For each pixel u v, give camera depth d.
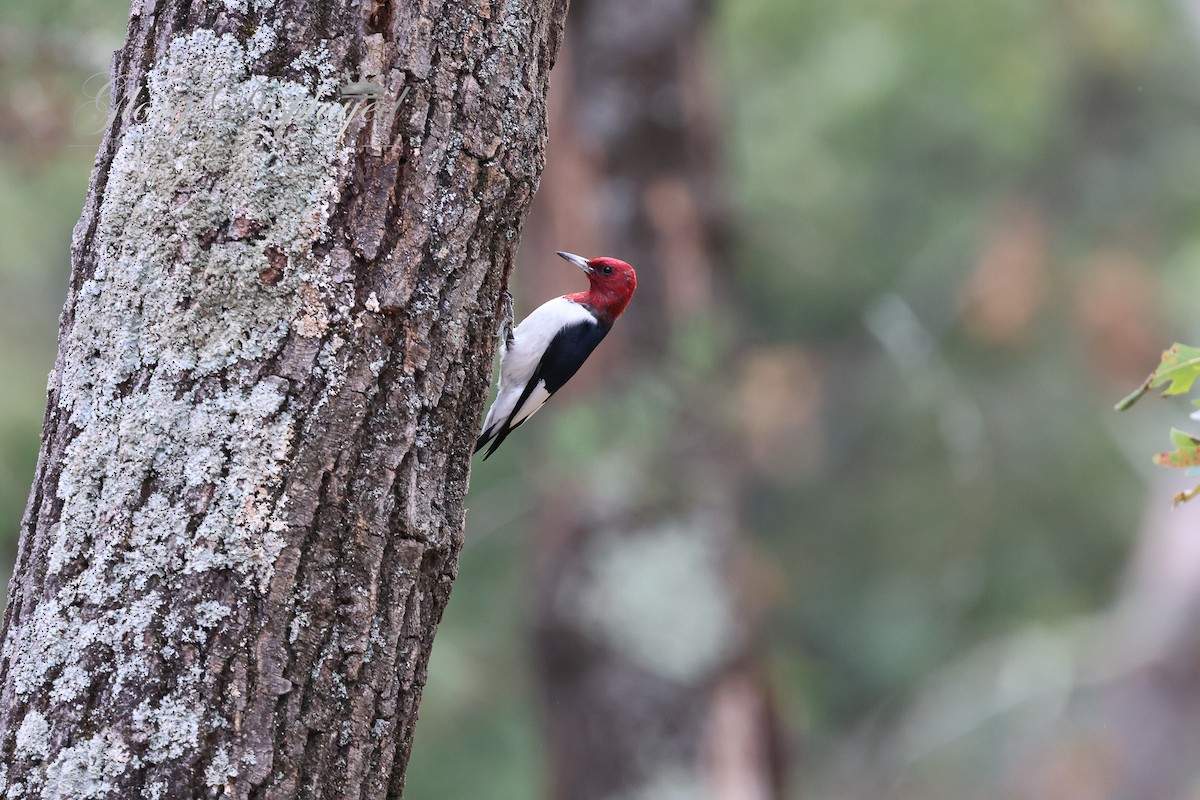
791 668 19.69
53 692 4.23
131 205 4.52
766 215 18.91
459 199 4.77
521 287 13.00
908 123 18.72
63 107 9.95
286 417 4.38
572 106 12.62
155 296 4.43
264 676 4.26
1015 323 19.73
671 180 12.58
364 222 4.55
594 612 12.02
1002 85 18.19
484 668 15.55
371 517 4.49
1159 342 19.56
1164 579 19.84
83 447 4.41
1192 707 19.25
